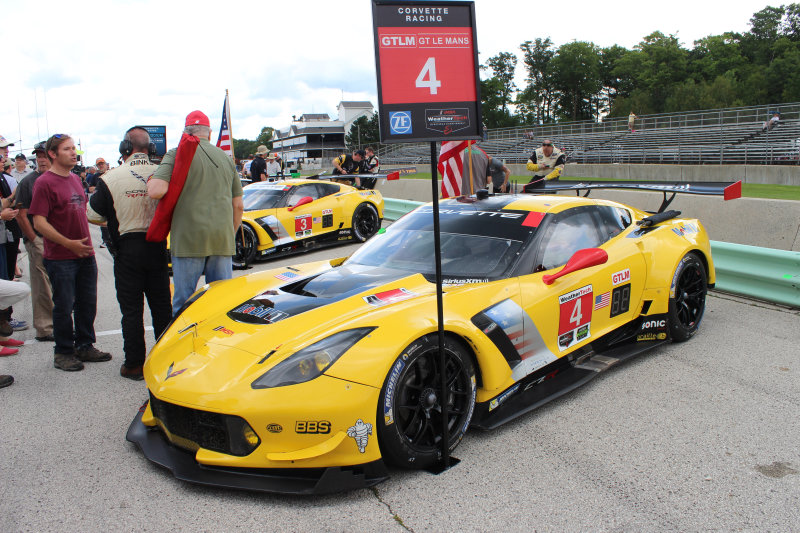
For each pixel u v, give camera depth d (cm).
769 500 240
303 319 282
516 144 3944
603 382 365
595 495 245
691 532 220
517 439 295
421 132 252
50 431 318
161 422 275
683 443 288
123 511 241
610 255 380
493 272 328
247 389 243
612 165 2622
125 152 393
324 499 246
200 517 236
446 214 393
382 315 267
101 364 425
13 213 448
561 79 8044
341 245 946
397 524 228
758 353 406
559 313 336
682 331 425
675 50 6781
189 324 313
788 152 2183
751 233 669
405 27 248
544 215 364
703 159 2578
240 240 791
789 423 306
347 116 11175
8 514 241
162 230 377
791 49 6259
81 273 419
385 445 252
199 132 393
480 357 289
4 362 433
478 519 230
